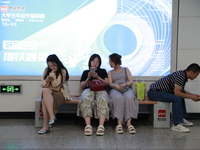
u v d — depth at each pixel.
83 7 4.95
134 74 5.06
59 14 4.95
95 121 4.94
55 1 4.93
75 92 5.06
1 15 4.91
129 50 5.03
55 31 4.97
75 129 4.49
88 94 4.39
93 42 5.00
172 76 4.48
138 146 3.74
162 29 5.00
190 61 5.02
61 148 3.64
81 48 5.01
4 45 4.96
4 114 5.13
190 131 4.41
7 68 4.99
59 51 5.00
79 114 4.45
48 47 4.99
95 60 4.70
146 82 5.05
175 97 4.42
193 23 4.96
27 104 5.04
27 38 4.96
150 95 4.63
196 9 4.94
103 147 3.69
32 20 4.94
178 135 4.21
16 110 5.05
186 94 4.39
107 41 5.01
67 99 4.52
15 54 4.98
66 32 4.98
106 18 4.97
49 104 4.22
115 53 4.72
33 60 5.00
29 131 4.36
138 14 4.98
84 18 4.96
